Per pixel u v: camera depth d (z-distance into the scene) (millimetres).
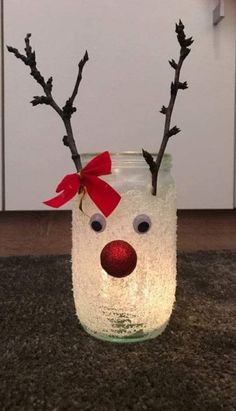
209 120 561
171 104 264
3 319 342
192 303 379
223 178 574
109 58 539
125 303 280
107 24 534
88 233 281
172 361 277
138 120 553
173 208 292
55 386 249
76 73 537
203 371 265
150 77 548
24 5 519
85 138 547
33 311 358
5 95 529
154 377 258
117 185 272
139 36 540
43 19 524
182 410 227
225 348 296
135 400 236
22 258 531
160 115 555
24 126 537
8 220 572
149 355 284
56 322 336
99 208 263
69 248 580
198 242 597
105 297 281
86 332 317
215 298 393
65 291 408
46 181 548
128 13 535
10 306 369
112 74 542
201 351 291
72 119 542
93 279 283
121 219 271
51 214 578
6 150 538
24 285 425
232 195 578
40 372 263
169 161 287
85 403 233
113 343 300
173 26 542
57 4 524
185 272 474
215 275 463
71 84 537
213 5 542
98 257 278
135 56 542
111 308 282
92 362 275
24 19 521
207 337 311
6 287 419
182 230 595
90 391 244
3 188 545
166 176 286
